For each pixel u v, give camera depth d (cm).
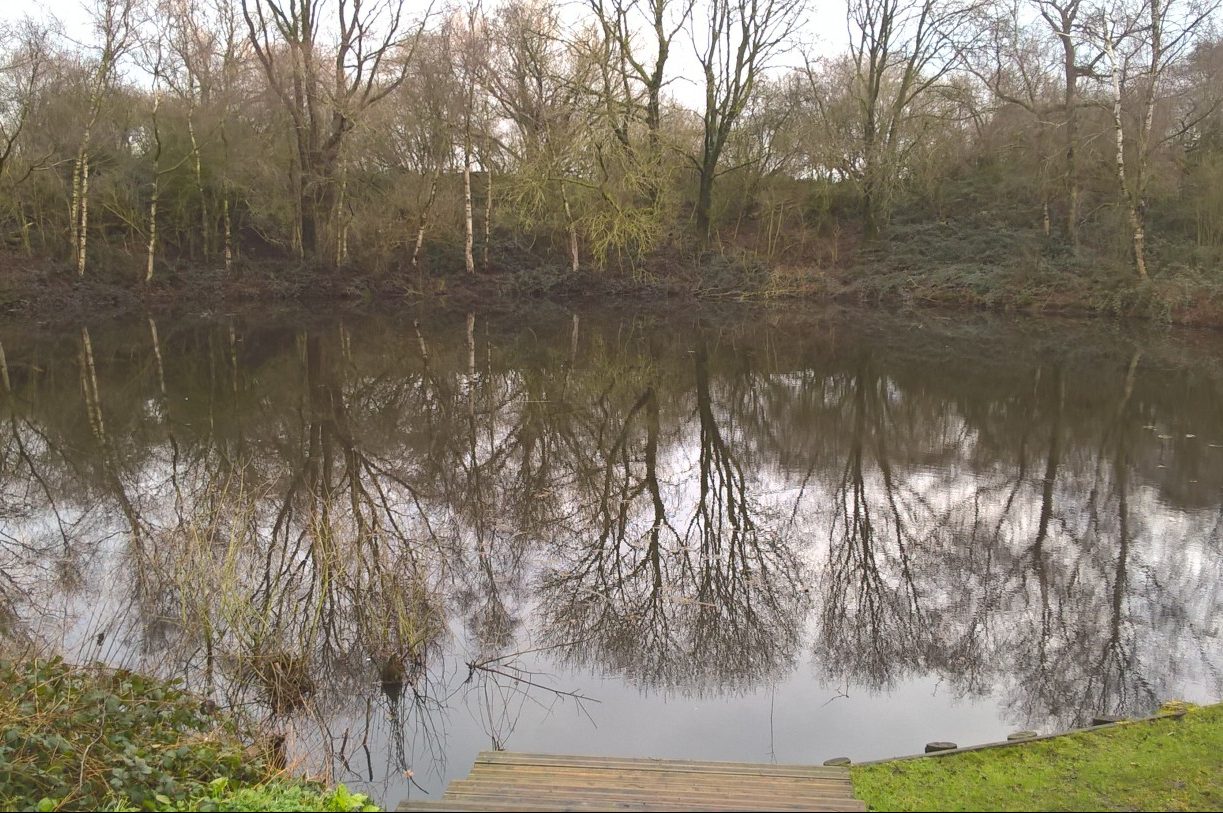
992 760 450
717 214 3394
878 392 1722
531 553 895
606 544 927
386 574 701
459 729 572
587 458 1266
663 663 670
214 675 610
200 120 2731
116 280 2722
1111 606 768
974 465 1216
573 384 1806
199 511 851
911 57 3098
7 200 2538
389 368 1953
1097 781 427
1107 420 1448
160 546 821
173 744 485
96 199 2692
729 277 3212
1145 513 1004
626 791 393
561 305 3080
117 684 562
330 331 2483
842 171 3250
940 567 865
